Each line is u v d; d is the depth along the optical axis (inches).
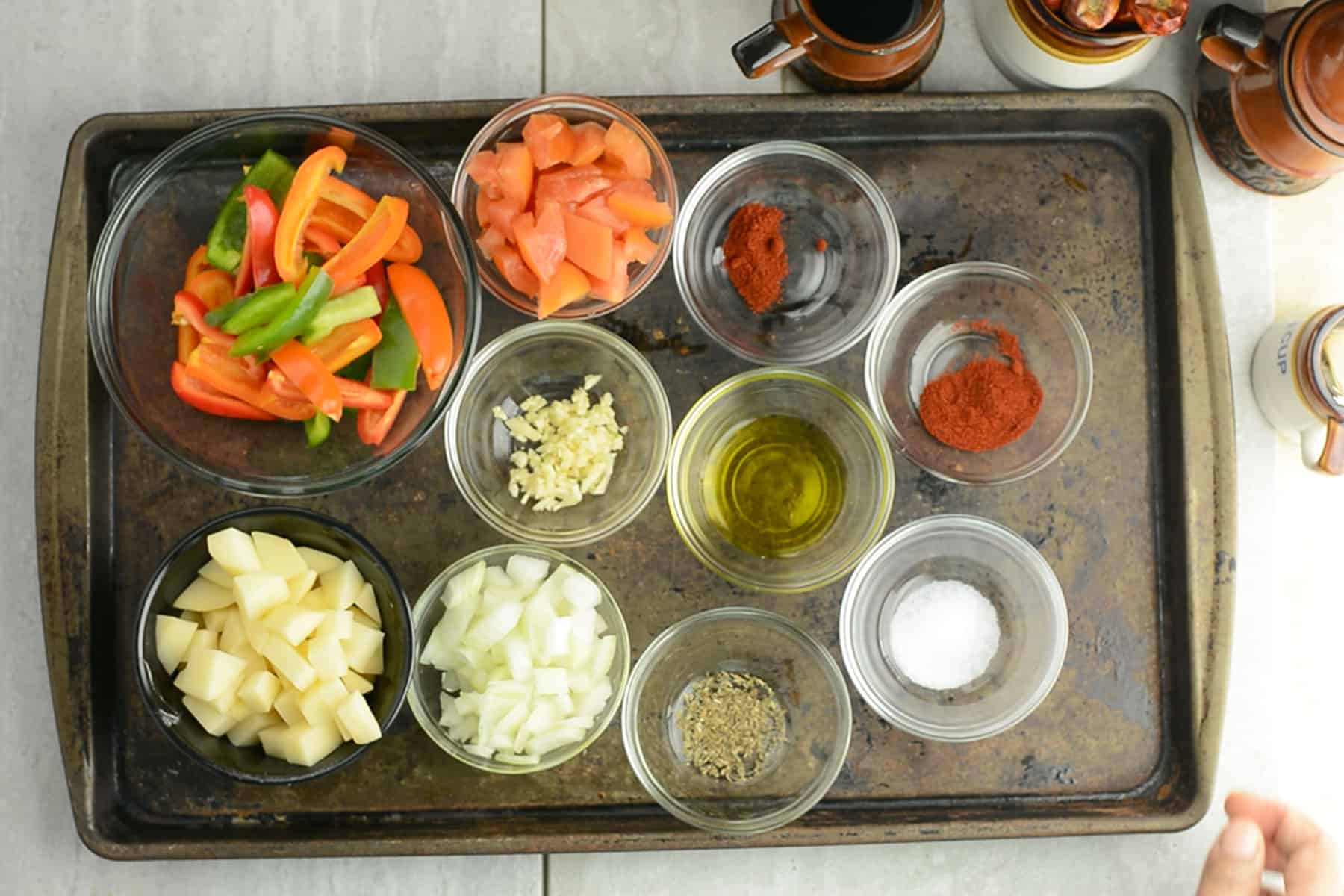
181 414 57.5
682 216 61.8
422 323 55.5
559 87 64.8
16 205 64.0
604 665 59.7
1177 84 65.0
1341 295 65.9
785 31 55.4
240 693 57.2
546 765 58.5
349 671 58.4
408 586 60.6
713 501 62.7
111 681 59.8
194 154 57.2
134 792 59.7
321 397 52.7
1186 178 60.8
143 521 60.1
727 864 64.4
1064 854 64.9
